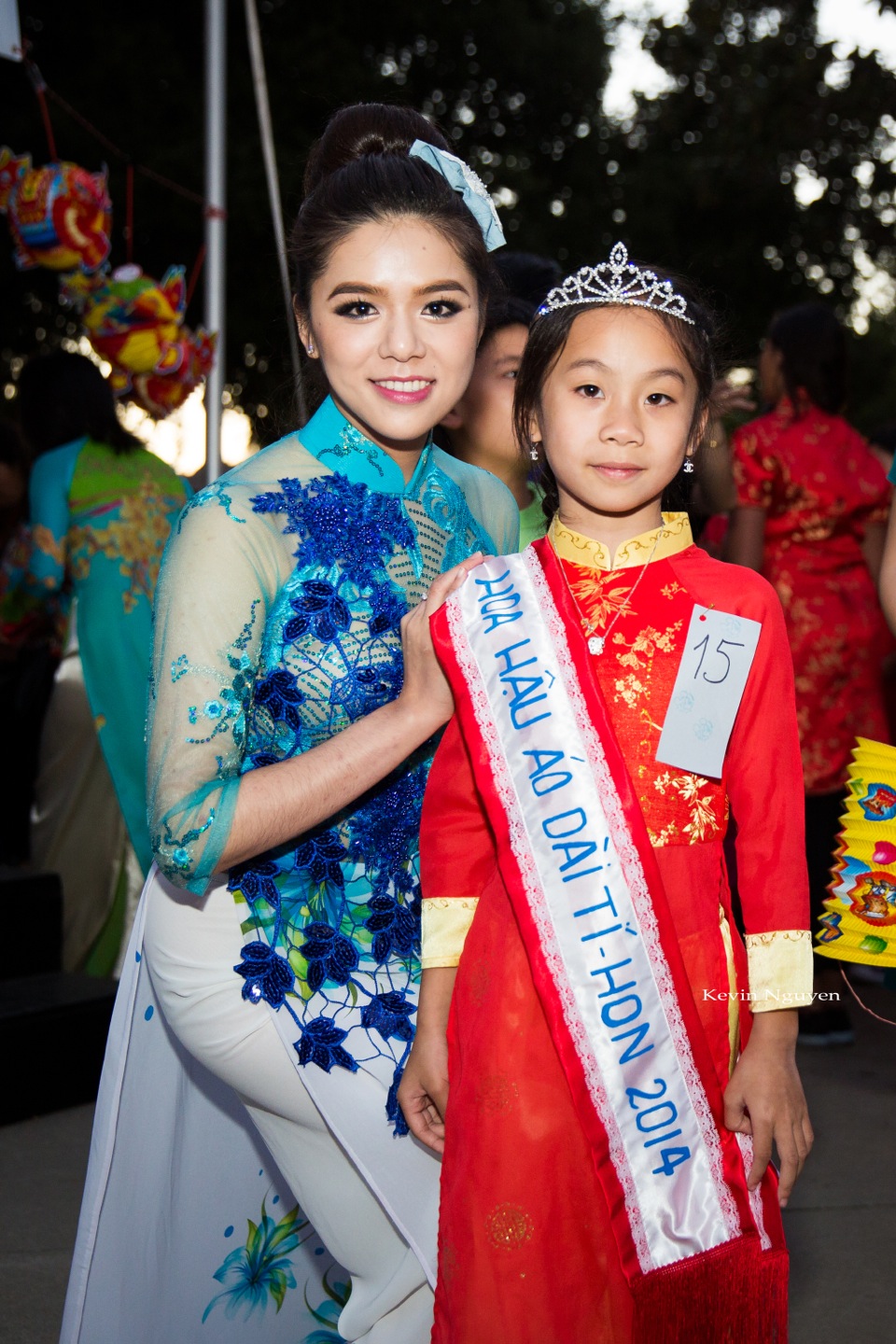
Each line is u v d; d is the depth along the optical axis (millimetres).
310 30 10922
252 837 1552
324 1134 1734
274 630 1640
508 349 2467
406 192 1644
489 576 1672
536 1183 1537
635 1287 1505
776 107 14023
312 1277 1981
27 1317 2375
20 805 5680
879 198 14391
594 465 1626
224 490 1645
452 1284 1554
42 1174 3031
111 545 3977
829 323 4027
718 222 13992
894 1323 2387
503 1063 1565
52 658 5461
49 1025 3432
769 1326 1538
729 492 4039
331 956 1693
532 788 1590
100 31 10445
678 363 1624
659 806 1593
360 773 1597
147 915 1742
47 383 4074
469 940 1650
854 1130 3305
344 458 1739
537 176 13273
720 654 1581
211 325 4895
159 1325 1894
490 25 12312
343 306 1653
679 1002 1537
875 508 4055
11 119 10180
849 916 1967
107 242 4266
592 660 1615
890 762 1967
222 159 4871
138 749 3920
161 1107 1852
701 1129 1533
